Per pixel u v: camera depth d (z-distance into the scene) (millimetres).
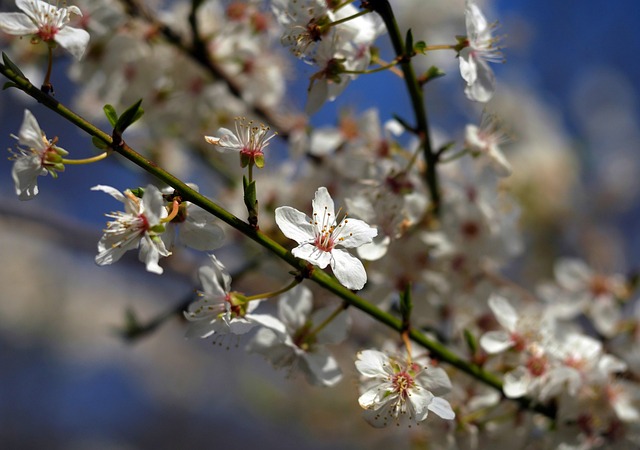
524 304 534
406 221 486
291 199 526
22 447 1147
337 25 467
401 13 660
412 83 477
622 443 491
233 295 448
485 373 477
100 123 559
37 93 434
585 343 493
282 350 465
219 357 1209
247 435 1168
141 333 533
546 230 790
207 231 449
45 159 437
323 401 618
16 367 1176
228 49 540
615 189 969
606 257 842
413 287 507
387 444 592
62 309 1179
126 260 593
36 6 447
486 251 514
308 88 469
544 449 496
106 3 521
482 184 514
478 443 488
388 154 504
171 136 552
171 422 1190
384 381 448
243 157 446
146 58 534
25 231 606
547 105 978
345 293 453
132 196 441
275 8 466
